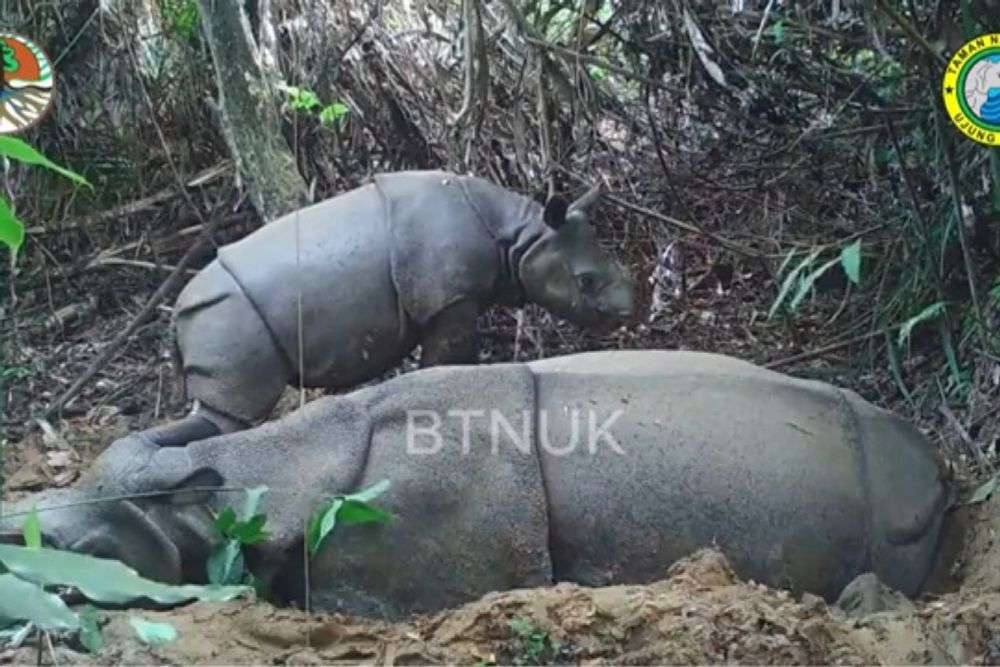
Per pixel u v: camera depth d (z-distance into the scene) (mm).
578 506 5191
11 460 7242
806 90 9414
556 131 9484
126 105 10172
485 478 5141
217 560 4953
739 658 4289
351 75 9984
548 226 7402
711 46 9273
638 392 5371
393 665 4348
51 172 9945
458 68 9945
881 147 8633
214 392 6543
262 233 6914
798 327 8711
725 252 9492
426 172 7434
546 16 9258
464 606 4777
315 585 5047
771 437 5355
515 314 8930
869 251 8438
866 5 7418
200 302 6660
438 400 5238
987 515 5523
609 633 4410
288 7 9805
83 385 8094
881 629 4535
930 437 7109
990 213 7688
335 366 6855
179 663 4320
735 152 9906
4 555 2625
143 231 10109
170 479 5039
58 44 9969
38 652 3992
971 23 6898
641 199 9703
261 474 5109
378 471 5102
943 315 7324
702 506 5242
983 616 4621
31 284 9578
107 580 2646
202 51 10203
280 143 8586
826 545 5320
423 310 7039
